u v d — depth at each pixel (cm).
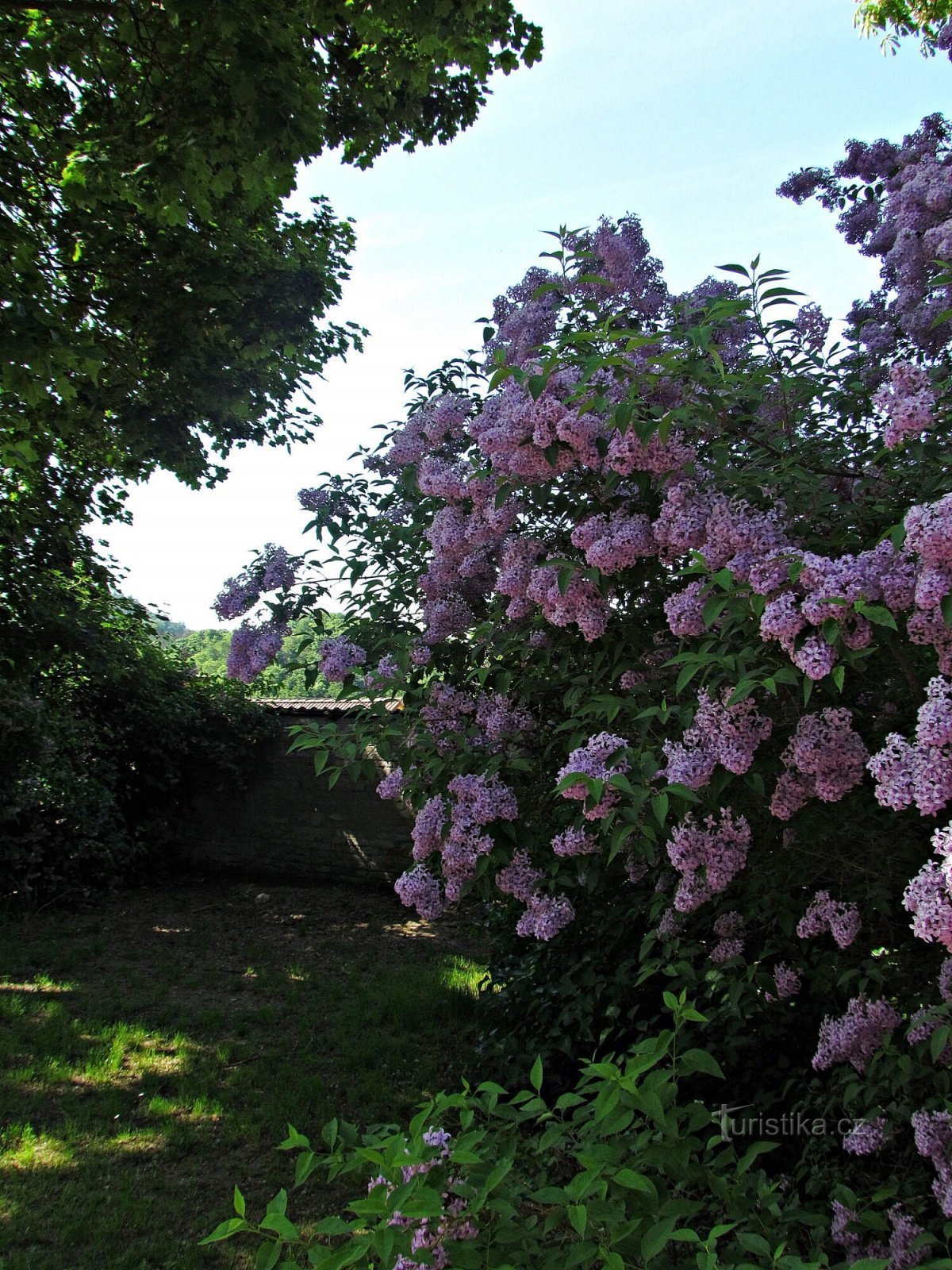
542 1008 431
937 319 222
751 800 261
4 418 691
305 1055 516
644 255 358
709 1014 341
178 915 868
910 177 392
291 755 1037
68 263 758
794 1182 290
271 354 923
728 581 221
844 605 197
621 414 237
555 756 327
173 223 593
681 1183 180
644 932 398
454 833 293
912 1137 265
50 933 779
